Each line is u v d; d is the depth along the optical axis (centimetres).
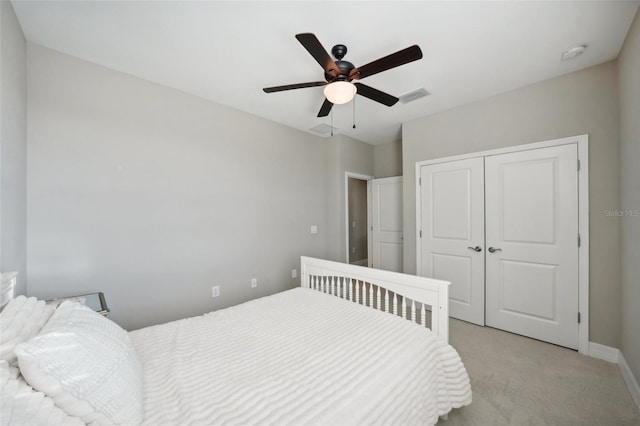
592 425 144
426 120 316
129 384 86
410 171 330
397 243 418
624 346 190
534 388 174
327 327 155
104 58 202
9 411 59
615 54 198
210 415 85
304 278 254
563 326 228
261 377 106
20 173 166
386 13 156
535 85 241
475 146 277
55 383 69
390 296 335
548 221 235
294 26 167
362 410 92
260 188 321
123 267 221
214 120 278
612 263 206
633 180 169
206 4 150
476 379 184
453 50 192
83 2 148
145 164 232
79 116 201
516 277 253
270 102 281
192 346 133
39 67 185
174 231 250
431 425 123
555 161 232
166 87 245
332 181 403
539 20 162
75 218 199
